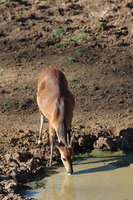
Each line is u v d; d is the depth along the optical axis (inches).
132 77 1150.3
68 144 709.3
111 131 874.8
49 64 1211.9
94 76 1147.9
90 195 646.5
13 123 937.5
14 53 1278.3
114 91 1077.8
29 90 1078.4
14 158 762.8
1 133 884.0
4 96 1051.3
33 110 1001.5
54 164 775.1
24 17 1449.3
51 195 650.8
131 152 823.1
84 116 962.7
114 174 724.7
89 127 896.9
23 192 665.0
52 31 1380.4
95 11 1481.3
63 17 1457.9
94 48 1298.0
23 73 1168.2
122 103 1027.3
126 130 869.2
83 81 1120.8
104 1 1520.7
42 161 780.0
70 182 697.0
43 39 1344.7
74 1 1552.7
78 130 879.7
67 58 1235.2
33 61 1234.6
